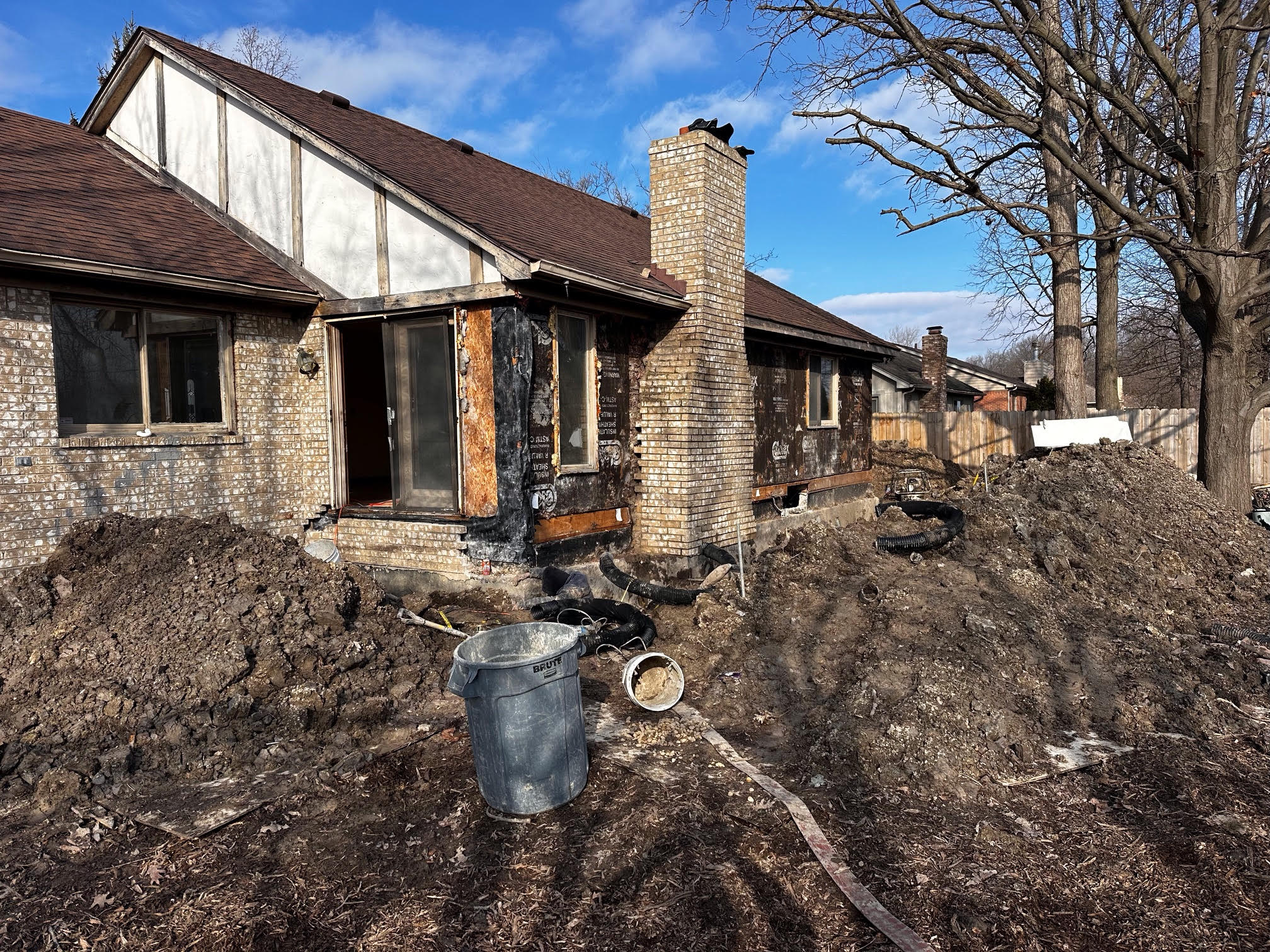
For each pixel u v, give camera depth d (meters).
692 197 9.42
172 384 7.80
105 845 3.91
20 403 6.54
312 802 4.34
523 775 4.16
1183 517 10.97
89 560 6.24
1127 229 11.03
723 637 6.96
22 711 4.90
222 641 5.46
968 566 8.55
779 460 12.16
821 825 4.16
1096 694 5.86
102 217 7.86
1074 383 16.42
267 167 8.96
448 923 3.35
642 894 3.54
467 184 10.03
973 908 3.47
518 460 7.75
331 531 8.96
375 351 13.97
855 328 15.32
